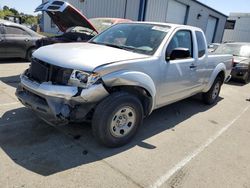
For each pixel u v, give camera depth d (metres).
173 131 4.43
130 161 3.29
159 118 5.00
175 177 3.07
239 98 7.61
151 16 18.45
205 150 3.85
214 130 4.72
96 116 3.23
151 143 3.86
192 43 4.79
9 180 2.68
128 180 2.90
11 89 5.73
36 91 3.21
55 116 3.07
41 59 3.36
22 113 4.35
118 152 3.47
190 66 4.66
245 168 3.46
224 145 4.11
